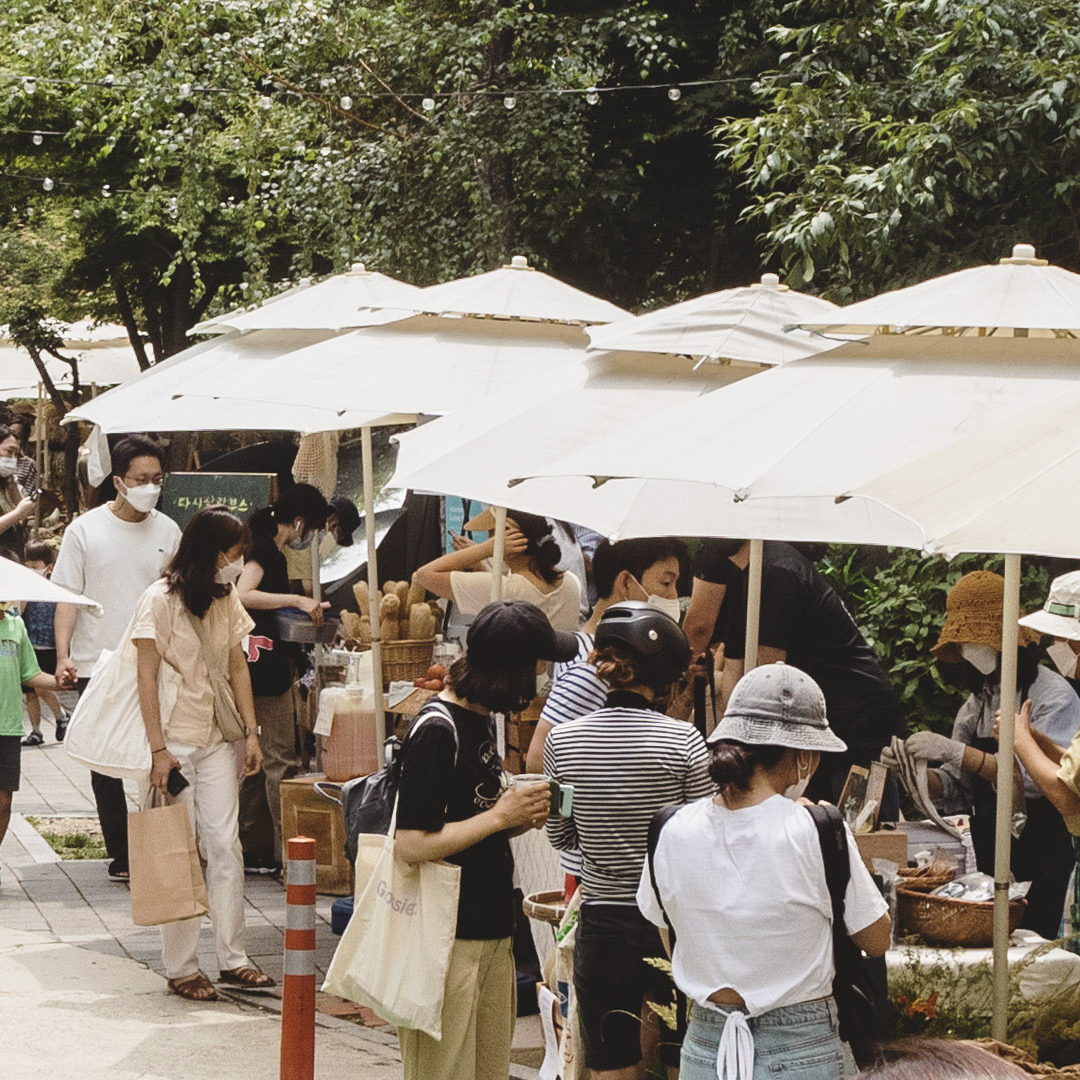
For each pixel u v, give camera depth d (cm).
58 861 1344
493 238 1916
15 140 2991
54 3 2136
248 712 982
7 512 1977
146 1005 920
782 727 505
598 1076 627
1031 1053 638
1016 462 490
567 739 629
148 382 1279
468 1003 629
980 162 1371
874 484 512
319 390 980
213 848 964
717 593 944
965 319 658
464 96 1900
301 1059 723
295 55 1998
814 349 820
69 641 1245
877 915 497
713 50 2078
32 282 3641
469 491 773
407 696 1049
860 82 1583
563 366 928
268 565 1234
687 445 638
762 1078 482
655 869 511
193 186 2075
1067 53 1337
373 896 631
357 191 2000
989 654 816
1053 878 802
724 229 2139
